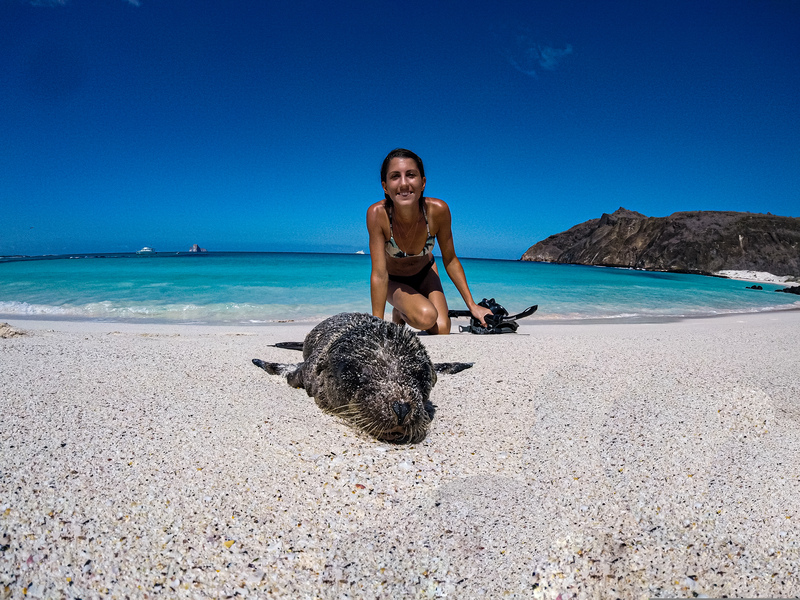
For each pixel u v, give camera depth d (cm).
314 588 58
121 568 59
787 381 128
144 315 344
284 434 94
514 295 520
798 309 486
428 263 244
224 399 112
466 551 64
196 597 56
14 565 58
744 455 86
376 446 91
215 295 452
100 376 127
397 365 97
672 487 76
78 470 76
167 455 82
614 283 737
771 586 58
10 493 69
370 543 65
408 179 190
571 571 61
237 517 68
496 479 80
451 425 102
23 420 94
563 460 86
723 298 569
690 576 60
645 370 140
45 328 258
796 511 70
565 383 128
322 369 111
